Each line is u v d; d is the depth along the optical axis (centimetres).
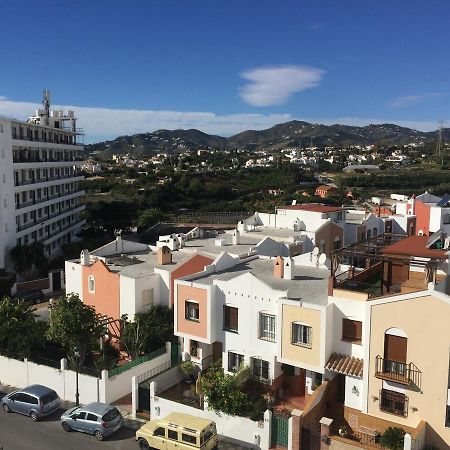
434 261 2623
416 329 2477
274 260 3791
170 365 3484
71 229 9256
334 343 2834
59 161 8725
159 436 2572
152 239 9412
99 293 4106
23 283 5884
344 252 2888
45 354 3581
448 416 2450
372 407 2633
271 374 3044
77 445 2694
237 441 2652
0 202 6241
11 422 2958
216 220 9919
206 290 3200
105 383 3100
